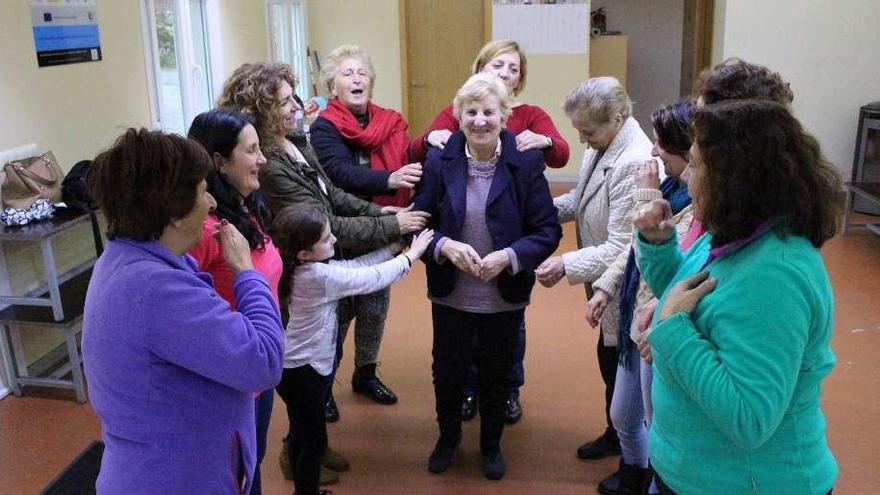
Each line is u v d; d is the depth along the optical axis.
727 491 1.23
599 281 2.21
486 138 2.22
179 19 4.18
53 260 2.97
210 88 4.56
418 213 2.36
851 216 5.49
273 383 1.37
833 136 6.35
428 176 2.39
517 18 6.54
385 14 6.50
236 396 1.36
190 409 1.27
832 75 6.23
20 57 3.03
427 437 2.83
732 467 1.22
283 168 2.21
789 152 1.14
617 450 2.66
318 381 2.15
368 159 2.83
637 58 8.83
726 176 1.16
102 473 1.31
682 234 1.80
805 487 1.22
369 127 2.81
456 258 2.24
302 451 2.23
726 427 1.14
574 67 6.61
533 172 2.32
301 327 2.12
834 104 6.28
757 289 1.13
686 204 1.89
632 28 8.76
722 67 1.69
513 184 2.29
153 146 1.22
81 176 3.10
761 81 1.62
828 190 1.17
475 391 2.96
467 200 2.31
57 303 2.98
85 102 3.43
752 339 1.12
